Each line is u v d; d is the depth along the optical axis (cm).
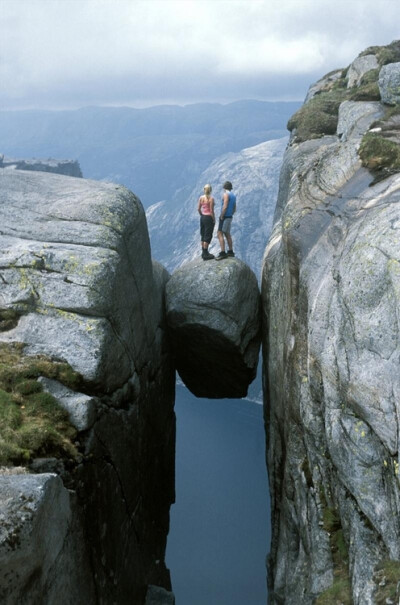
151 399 1694
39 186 1644
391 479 789
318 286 1065
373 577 773
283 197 2228
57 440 1013
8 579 689
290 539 1297
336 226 1111
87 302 1266
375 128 1574
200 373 2152
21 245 1363
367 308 855
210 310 1836
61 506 852
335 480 1011
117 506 1227
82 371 1195
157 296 1864
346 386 883
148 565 1498
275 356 1572
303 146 2292
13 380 1133
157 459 1777
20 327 1251
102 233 1416
